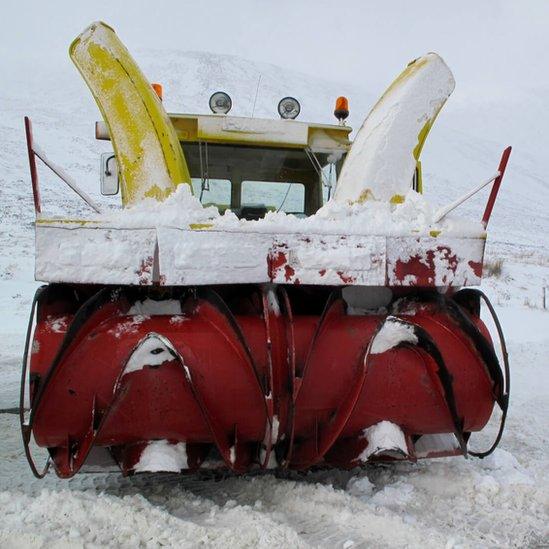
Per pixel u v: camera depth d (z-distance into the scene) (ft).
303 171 16.29
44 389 8.63
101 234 9.00
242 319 9.79
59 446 9.43
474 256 10.11
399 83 12.26
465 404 10.00
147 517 8.97
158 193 10.16
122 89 10.77
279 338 9.55
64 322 9.42
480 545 8.75
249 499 10.09
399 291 11.00
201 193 15.94
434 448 10.64
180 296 10.16
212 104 16.03
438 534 8.87
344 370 9.54
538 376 21.79
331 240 9.55
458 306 10.13
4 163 119.44
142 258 8.98
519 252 97.04
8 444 13.48
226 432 9.30
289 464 9.81
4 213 82.17
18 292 39.96
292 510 9.63
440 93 12.17
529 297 53.21
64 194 102.12
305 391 9.50
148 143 10.45
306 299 10.74
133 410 8.92
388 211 10.57
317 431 9.75
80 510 9.07
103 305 9.32
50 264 8.93
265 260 9.35
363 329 9.84
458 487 10.59
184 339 9.16
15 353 23.67
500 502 10.19
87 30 11.14
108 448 9.80
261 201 16.08
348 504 9.71
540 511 9.95
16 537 8.33
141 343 8.69
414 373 9.69
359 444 9.83
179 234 9.07
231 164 16.01
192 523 8.84
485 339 9.94
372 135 11.74
